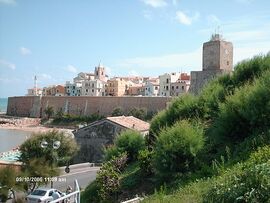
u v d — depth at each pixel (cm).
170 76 16662
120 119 4609
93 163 4275
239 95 1752
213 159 1572
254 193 866
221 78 2641
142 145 2558
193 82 7719
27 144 3494
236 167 1273
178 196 1234
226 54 7644
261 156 1221
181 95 2519
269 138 1414
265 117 1566
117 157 2431
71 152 3975
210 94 2353
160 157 1627
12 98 18350
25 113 17225
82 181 3366
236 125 1662
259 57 2539
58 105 15850
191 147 1573
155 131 2506
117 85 18675
